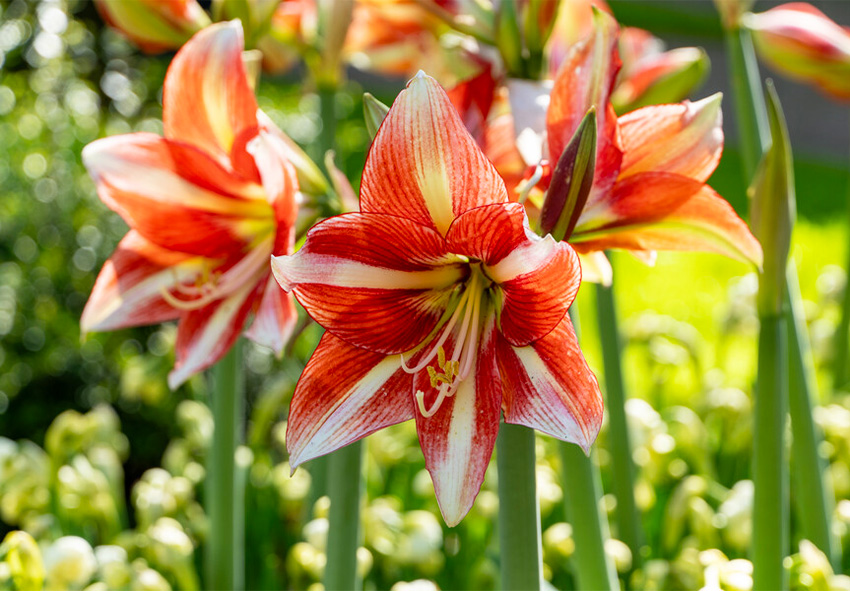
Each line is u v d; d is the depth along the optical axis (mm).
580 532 954
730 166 4598
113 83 2252
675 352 1398
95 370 1841
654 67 1104
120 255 953
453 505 774
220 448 1067
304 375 790
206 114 889
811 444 1036
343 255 773
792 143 6258
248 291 912
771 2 6398
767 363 899
